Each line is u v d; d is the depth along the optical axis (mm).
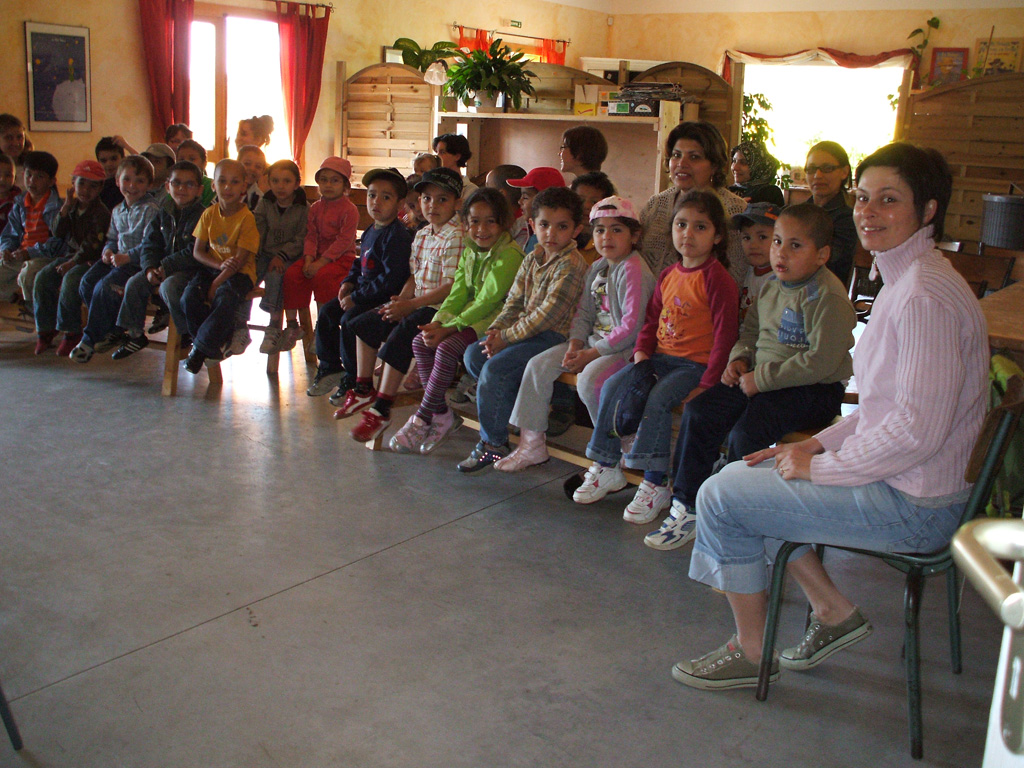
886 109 11773
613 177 5469
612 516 2977
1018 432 2170
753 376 2508
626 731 1850
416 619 2262
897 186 1682
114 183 5047
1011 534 801
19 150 5473
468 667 2059
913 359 1637
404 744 1782
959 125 6938
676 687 2014
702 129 3119
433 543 2705
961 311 1652
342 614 2270
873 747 1820
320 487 3109
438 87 8375
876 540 1757
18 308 5023
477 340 3371
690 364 2807
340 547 2648
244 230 4172
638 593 2445
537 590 2439
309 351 4754
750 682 2000
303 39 9188
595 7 13203
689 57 12875
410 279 3754
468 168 6090
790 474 1800
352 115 9086
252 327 4758
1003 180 6832
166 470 3197
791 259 2416
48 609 2236
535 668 2066
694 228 2717
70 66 7613
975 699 1994
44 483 3029
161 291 4098
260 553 2586
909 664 1771
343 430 3738
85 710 1853
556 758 1756
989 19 10781
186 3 8203
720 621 2312
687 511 2689
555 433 3273
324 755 1741
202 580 2412
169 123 8328
